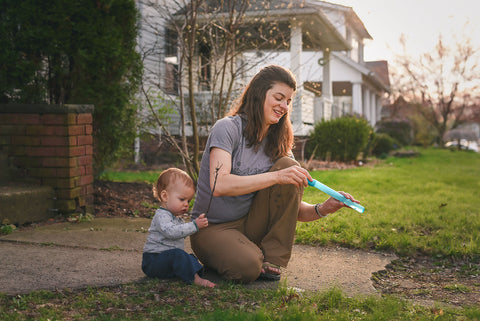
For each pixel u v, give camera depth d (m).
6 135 5.01
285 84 3.04
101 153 6.11
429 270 3.79
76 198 5.07
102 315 2.39
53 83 5.69
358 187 8.00
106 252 3.69
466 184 9.15
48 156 4.94
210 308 2.55
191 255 3.01
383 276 3.54
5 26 5.18
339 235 4.53
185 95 10.26
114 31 5.60
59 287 2.79
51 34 5.30
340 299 2.80
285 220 3.06
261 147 3.14
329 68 17.17
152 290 2.81
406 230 4.87
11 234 4.16
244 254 2.97
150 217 5.33
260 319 2.32
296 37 11.72
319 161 13.16
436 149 26.86
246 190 2.85
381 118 31.56
